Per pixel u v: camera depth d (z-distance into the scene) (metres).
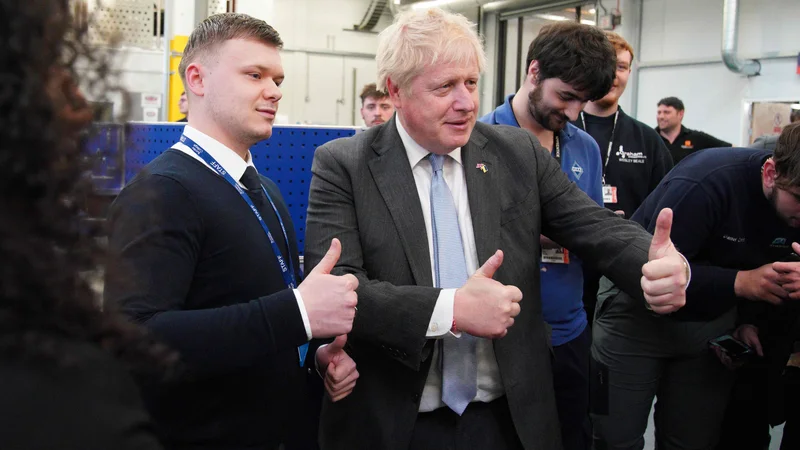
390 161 1.24
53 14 0.48
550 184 1.33
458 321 1.08
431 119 1.15
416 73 1.14
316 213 1.25
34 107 0.46
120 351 0.52
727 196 1.66
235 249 1.11
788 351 1.80
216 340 0.97
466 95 1.15
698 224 1.67
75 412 0.45
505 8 8.95
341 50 11.01
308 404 1.63
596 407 1.90
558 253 1.72
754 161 1.66
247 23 1.20
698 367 1.89
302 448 1.59
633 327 1.90
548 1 8.48
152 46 3.37
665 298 1.08
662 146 2.56
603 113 2.51
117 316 0.53
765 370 1.84
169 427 1.07
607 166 2.47
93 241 0.51
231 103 1.17
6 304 0.45
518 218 1.25
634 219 1.89
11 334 0.45
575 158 1.83
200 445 1.08
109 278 0.52
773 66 6.51
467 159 1.25
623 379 1.94
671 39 7.52
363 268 1.23
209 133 1.18
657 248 1.13
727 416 1.94
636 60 7.89
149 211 0.98
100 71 0.52
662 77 7.66
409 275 1.20
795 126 1.53
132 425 0.47
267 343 0.99
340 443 1.24
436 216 1.23
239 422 1.10
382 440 1.19
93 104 0.52
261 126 1.20
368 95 4.06
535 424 1.21
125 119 0.54
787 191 1.52
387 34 1.24
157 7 3.34
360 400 1.22
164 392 1.05
